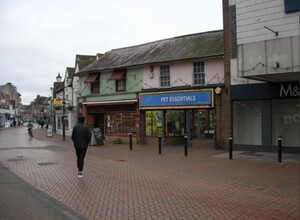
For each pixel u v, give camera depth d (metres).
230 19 18.97
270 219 7.20
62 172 12.92
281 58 13.80
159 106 23.14
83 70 29.70
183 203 8.42
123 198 8.94
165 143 23.42
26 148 22.23
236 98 18.92
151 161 15.95
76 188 10.13
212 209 7.89
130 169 13.75
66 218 7.11
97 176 12.15
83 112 30.11
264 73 14.26
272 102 18.02
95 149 21.48
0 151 20.42
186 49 23.39
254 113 18.70
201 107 20.77
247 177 11.84
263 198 9.05
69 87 42.78
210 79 21.19
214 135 20.19
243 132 19.05
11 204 8.24
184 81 22.53
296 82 16.83
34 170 13.35
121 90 26.73
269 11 16.50
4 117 84.00
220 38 22.92
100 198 8.94
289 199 8.96
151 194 9.40
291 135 17.50
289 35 15.91
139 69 25.19
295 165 14.11
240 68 14.95
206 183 10.96
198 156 17.30
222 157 16.69
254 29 16.98
